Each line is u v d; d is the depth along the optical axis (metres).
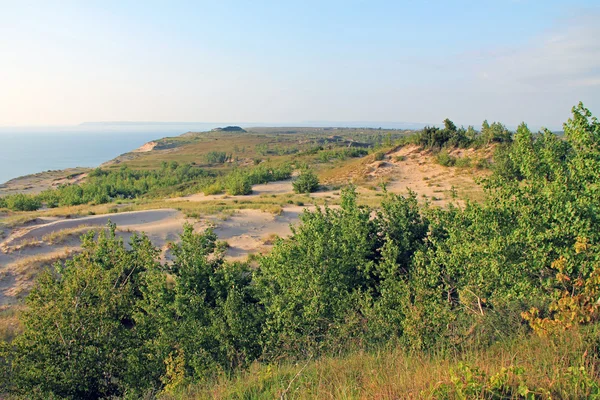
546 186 7.53
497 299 7.97
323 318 9.54
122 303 10.93
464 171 38.09
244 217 25.52
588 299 5.99
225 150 174.12
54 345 9.53
